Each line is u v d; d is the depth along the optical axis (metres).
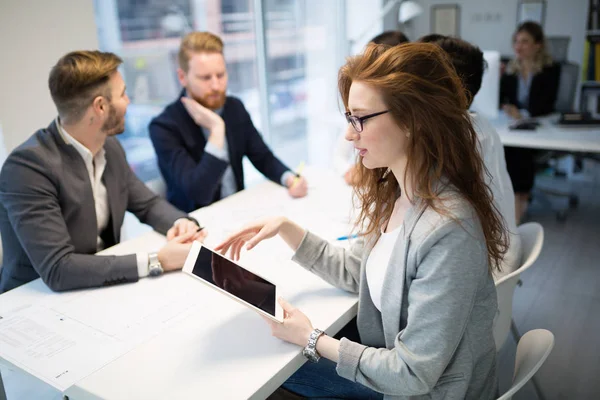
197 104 2.42
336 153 2.68
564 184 4.62
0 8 2.08
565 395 2.08
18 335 1.25
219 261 1.27
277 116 4.37
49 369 1.13
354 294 1.39
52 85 1.60
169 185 2.57
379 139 1.10
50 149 1.62
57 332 1.26
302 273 1.50
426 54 1.07
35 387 1.82
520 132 3.33
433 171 1.11
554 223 3.83
